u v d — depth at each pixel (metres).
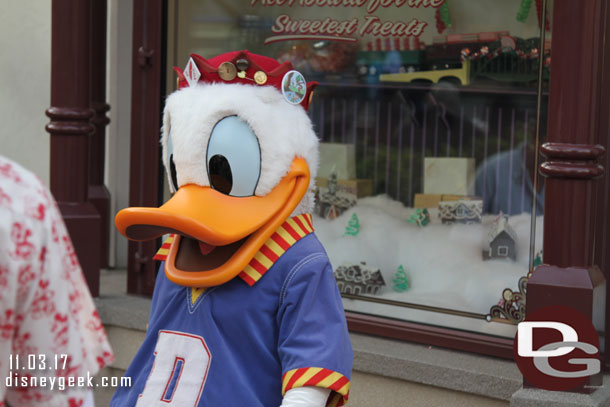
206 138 2.05
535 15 3.71
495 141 3.86
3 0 5.71
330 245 4.26
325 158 4.30
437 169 4.01
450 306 3.91
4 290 1.21
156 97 4.56
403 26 4.05
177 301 2.09
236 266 1.99
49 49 5.73
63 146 4.38
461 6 3.89
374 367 3.65
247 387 1.96
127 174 5.52
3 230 1.22
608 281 3.57
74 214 4.38
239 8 4.41
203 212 1.99
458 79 3.94
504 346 3.69
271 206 2.05
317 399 1.90
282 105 2.11
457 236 3.95
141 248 4.58
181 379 2.01
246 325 2.00
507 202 3.84
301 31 4.28
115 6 5.50
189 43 4.52
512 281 3.79
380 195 4.17
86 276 4.43
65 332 1.30
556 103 3.14
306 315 1.95
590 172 3.11
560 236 3.16
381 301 4.09
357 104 4.20
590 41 3.10
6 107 5.77
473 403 3.46
